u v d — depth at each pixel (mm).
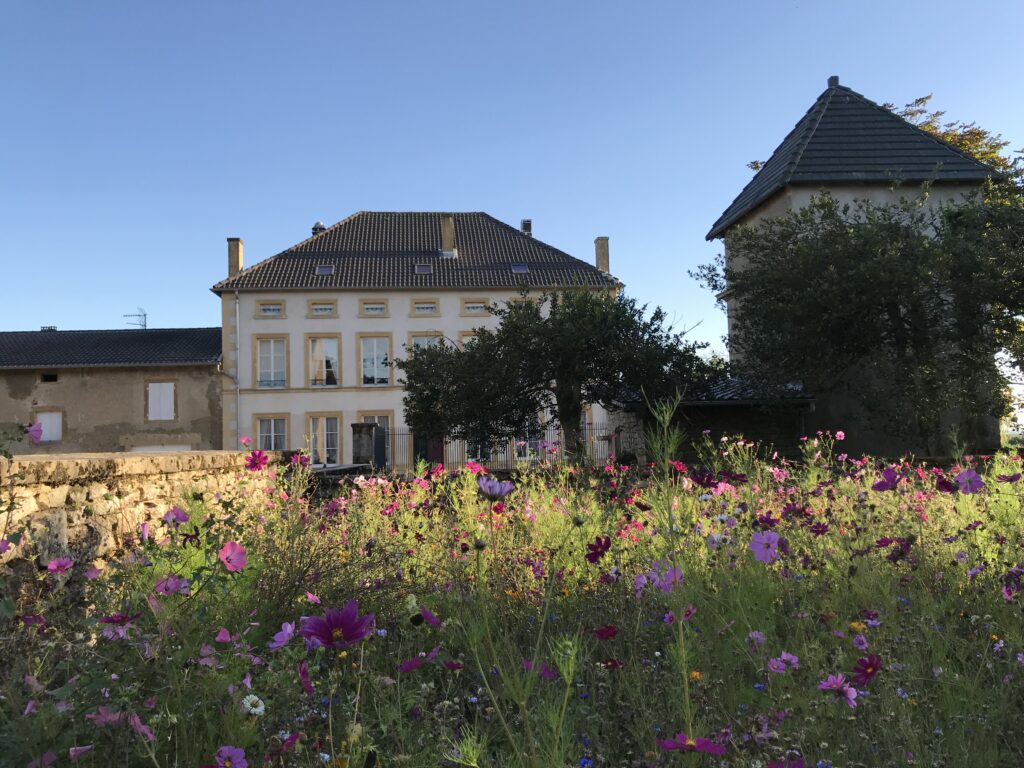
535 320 20719
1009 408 16828
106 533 4371
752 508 4555
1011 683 2746
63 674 2535
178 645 2488
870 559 3939
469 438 21406
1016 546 4184
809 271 16797
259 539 4090
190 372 32562
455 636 2756
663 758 2125
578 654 2670
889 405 17656
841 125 22156
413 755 2066
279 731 2229
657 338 19953
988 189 18797
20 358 32219
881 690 2562
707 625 3090
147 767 2094
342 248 36031
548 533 4703
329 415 32969
